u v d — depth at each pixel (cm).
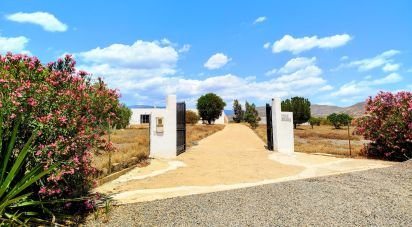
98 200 681
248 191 719
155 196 721
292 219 526
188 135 2947
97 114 622
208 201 645
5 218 483
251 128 5428
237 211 573
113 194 748
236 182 885
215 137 3066
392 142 1315
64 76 595
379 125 1387
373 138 1394
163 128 1456
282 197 657
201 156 1507
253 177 959
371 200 627
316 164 1204
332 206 591
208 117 8188
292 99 5409
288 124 1688
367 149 1429
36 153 522
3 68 555
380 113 1391
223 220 529
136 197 714
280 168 1123
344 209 572
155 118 1460
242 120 10625
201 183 878
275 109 1691
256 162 1291
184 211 582
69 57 619
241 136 3228
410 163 1026
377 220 513
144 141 1981
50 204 567
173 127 1461
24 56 580
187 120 7038
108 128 650
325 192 694
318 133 3638
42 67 593
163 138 1452
